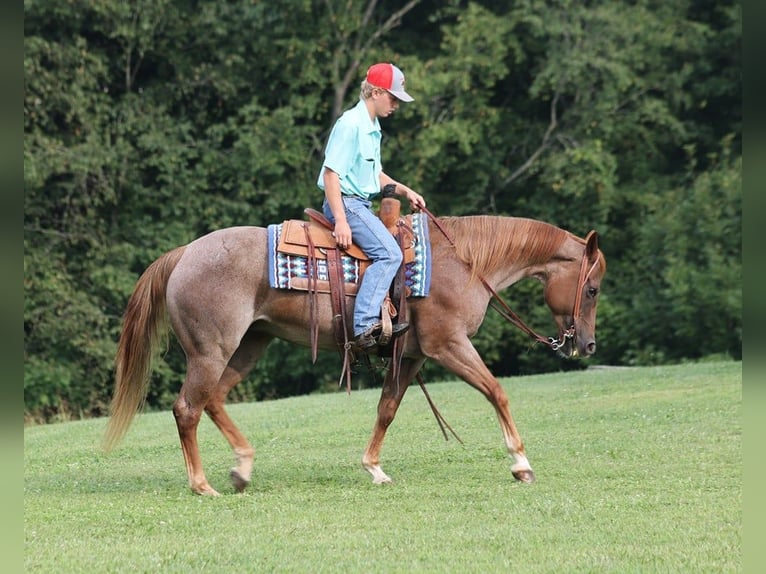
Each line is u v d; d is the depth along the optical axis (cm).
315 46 2631
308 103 2631
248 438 1251
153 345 877
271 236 851
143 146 2527
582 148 2647
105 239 2502
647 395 1445
